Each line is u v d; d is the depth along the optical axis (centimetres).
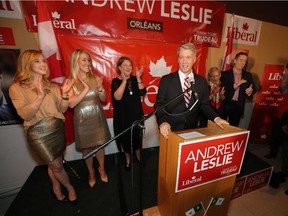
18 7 174
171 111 134
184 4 225
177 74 134
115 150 249
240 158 101
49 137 133
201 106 139
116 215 150
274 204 185
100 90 169
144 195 171
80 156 231
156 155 245
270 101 296
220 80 233
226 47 253
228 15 257
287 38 310
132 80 187
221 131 100
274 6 279
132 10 207
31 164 211
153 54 230
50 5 175
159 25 223
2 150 195
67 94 142
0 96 183
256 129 312
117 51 214
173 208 99
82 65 151
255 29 281
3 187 204
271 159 272
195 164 87
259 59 303
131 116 184
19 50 182
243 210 176
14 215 150
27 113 119
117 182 188
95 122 162
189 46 115
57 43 185
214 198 109
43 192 175
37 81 126
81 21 191
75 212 153
